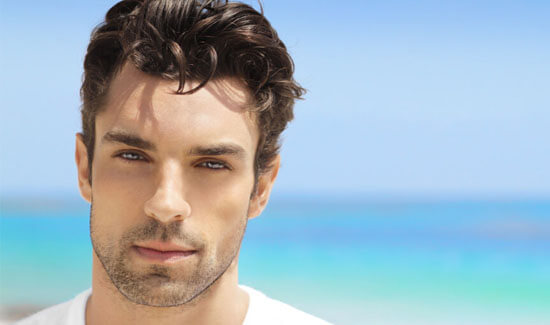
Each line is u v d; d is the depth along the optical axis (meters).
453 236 24.09
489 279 18.16
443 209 31.14
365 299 15.95
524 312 14.90
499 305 15.48
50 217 26.94
